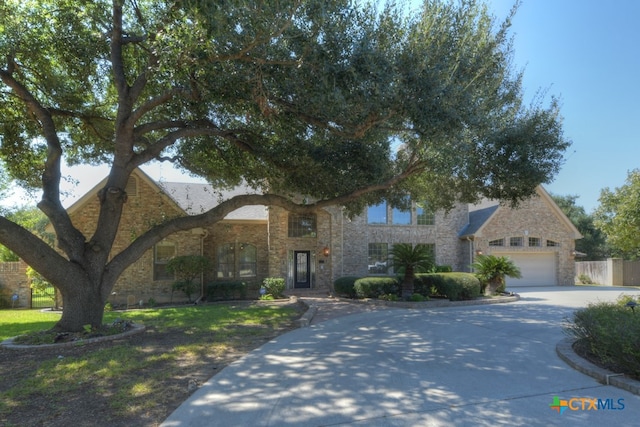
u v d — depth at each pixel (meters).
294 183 12.38
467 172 12.52
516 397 5.21
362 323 11.48
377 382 5.85
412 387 5.61
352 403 5.02
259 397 5.25
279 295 18.08
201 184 23.09
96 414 4.73
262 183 14.45
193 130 10.74
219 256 20.12
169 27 7.43
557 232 26.12
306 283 21.14
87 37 10.52
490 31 10.45
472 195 14.38
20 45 9.95
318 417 4.59
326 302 16.66
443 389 5.53
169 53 7.44
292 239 20.95
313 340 8.98
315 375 6.22
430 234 24.19
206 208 20.78
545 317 12.45
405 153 13.59
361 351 7.89
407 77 7.92
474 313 13.49
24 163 13.05
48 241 18.67
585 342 7.43
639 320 5.87
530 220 25.50
